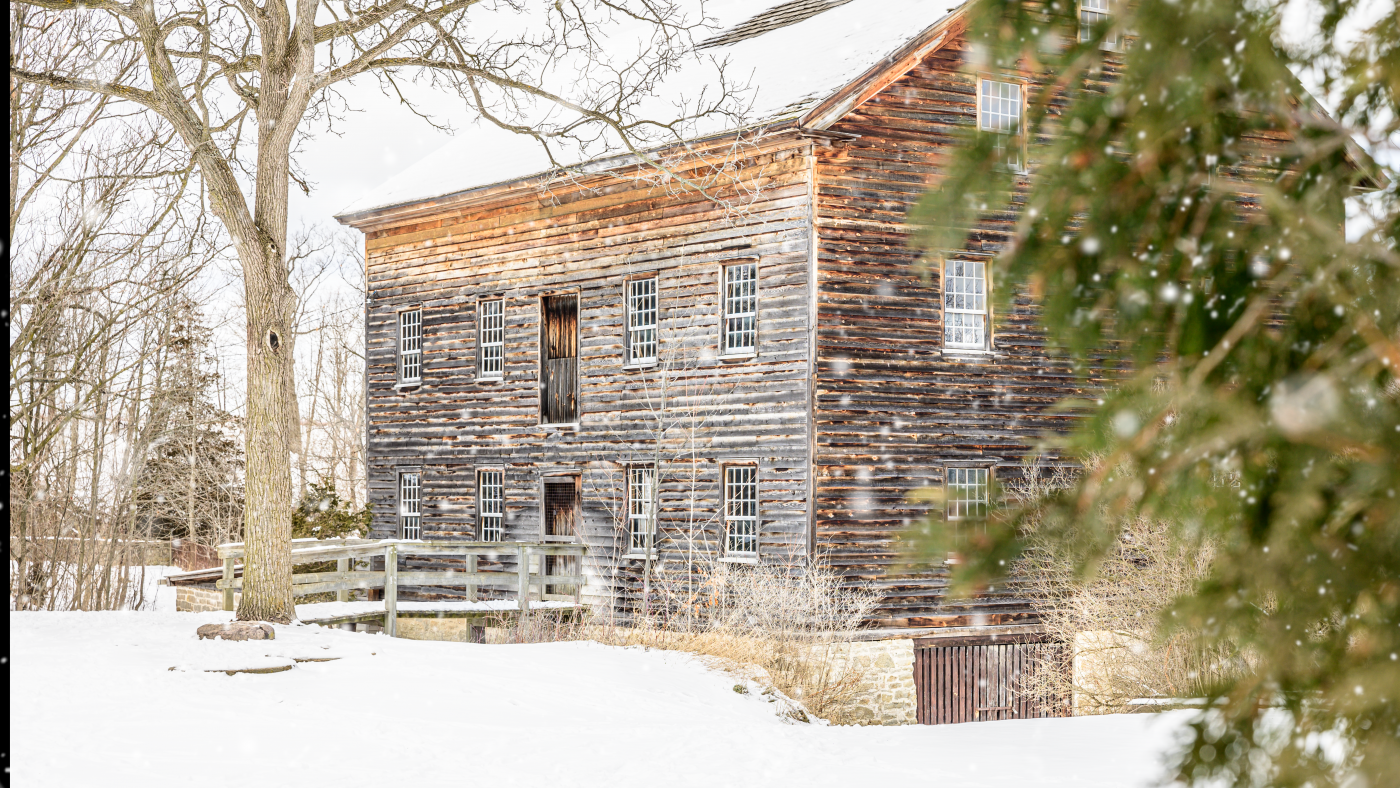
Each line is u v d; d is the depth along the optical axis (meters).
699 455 22.77
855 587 20.95
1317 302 2.64
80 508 29.28
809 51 24.48
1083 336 2.81
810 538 20.78
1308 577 2.48
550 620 22.38
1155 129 2.53
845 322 21.27
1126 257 2.73
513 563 26.73
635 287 24.58
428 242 29.14
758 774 11.13
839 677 19.27
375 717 12.91
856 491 21.17
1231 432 2.54
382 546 20.53
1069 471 22.30
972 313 22.31
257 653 15.17
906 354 21.67
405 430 29.41
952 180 2.74
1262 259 2.69
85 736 11.22
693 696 15.93
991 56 2.70
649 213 24.12
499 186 26.42
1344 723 2.49
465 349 28.09
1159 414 2.66
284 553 18.58
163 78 17.92
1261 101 2.52
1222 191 2.69
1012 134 2.74
